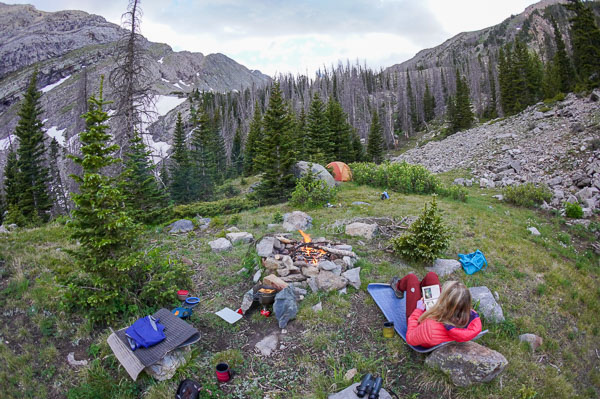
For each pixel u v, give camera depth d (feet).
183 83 636.07
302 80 415.23
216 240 29.22
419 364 14.85
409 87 318.04
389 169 64.75
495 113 202.39
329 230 32.60
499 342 17.24
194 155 105.09
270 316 18.40
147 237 31.01
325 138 91.71
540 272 27.32
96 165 16.89
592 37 115.34
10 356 14.34
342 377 14.06
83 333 15.76
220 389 13.56
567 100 111.96
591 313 23.18
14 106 374.63
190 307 18.72
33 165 107.45
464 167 84.28
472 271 25.00
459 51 609.01
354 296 20.16
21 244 27.50
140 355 13.29
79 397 12.69
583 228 41.83
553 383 15.37
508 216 44.98
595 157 59.77
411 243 24.72
